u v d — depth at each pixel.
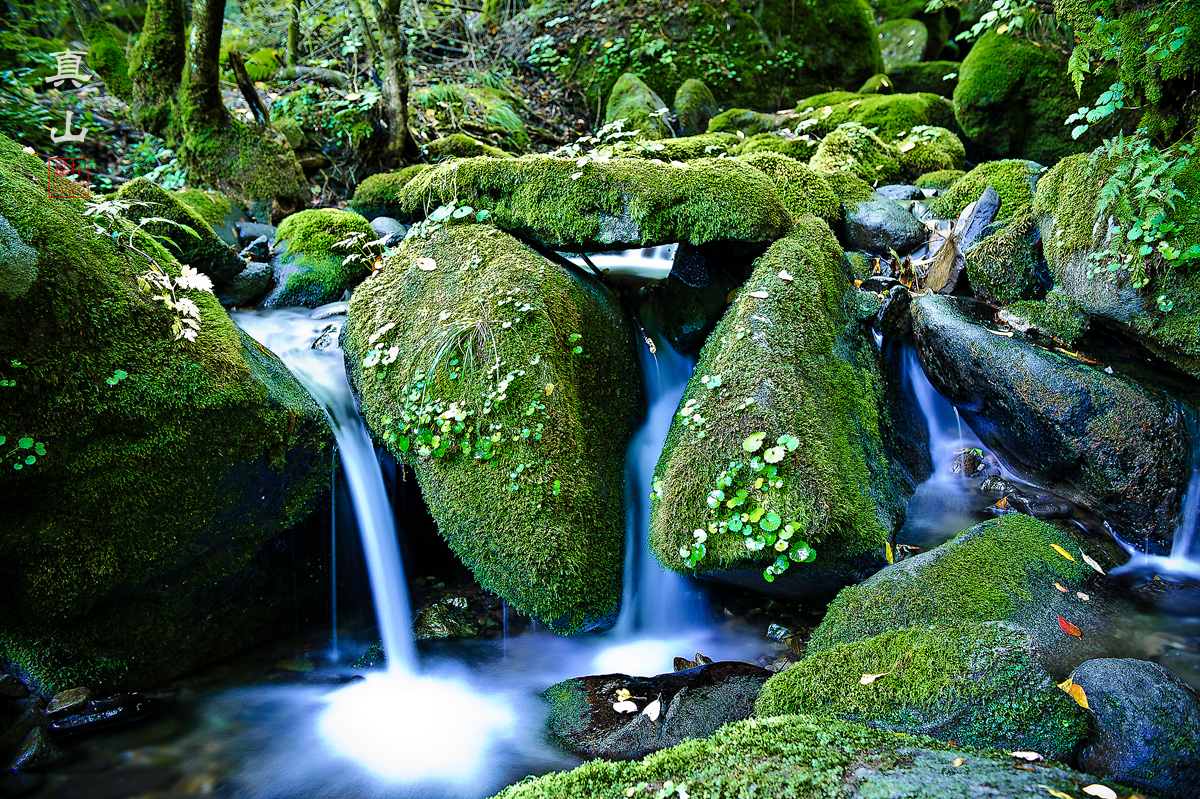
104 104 6.99
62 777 2.71
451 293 3.70
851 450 3.58
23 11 7.75
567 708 3.01
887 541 3.41
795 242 4.29
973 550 3.36
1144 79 3.99
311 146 6.74
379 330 3.69
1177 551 3.71
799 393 3.45
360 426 3.80
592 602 3.21
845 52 9.81
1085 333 4.25
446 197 4.25
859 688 2.57
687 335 4.41
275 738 2.98
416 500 3.98
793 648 3.35
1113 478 3.75
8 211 2.82
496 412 3.27
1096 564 3.52
